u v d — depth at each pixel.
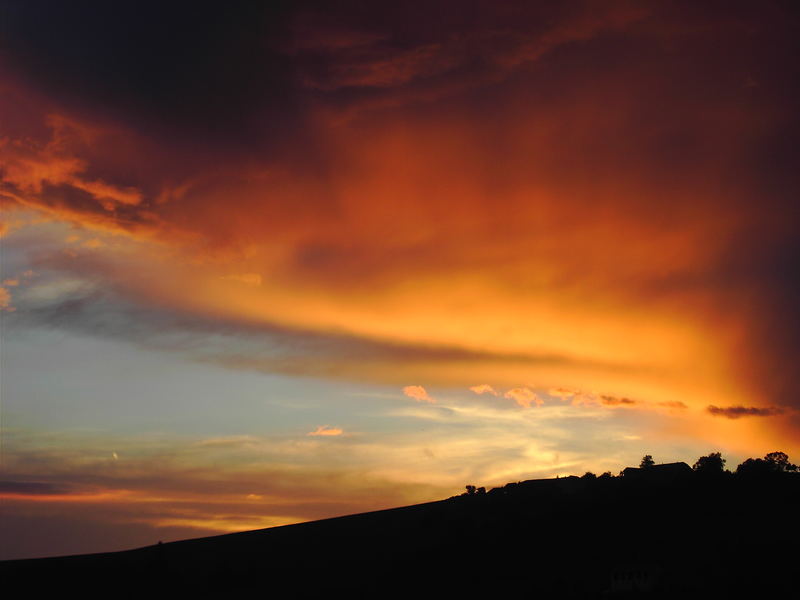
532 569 121.88
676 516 134.25
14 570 148.38
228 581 140.00
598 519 138.38
